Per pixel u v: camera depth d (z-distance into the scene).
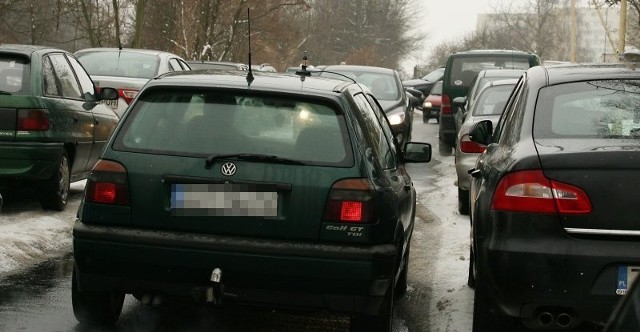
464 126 13.05
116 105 15.83
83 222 6.04
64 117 11.23
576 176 5.52
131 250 5.91
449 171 18.28
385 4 104.38
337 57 100.31
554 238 5.51
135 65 17.03
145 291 6.05
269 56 48.88
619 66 6.84
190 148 6.03
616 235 5.45
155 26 44.53
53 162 10.89
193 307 7.48
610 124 6.06
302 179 5.88
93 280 6.07
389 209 6.08
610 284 5.42
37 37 46.72
